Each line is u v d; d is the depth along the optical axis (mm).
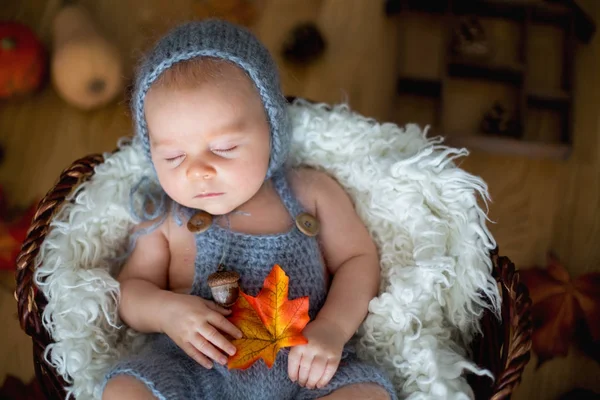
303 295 1034
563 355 1338
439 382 989
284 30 1717
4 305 1399
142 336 1086
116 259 1133
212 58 965
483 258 1054
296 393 1002
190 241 1080
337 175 1194
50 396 1033
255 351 909
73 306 1021
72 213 1091
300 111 1208
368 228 1158
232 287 944
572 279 1405
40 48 1596
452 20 1620
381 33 1729
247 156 973
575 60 1680
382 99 1649
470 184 1082
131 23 1724
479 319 1079
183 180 963
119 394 890
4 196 1524
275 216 1080
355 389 946
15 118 1628
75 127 1621
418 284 1054
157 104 958
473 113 1636
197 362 984
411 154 1163
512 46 1700
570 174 1561
